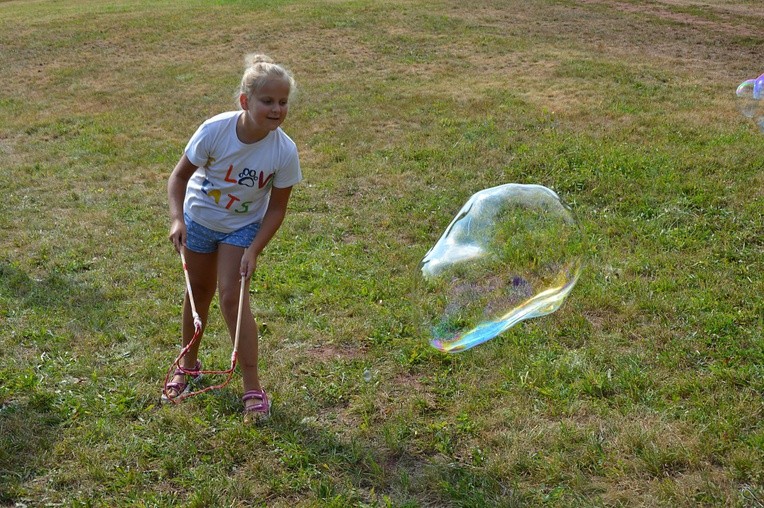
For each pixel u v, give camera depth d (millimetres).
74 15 15938
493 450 3088
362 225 5758
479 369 3656
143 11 15891
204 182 3229
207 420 3295
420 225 5703
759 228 5234
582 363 3654
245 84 3014
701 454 2977
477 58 11641
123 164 7633
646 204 5770
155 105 10000
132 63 12344
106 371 3717
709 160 6660
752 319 4066
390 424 3273
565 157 6910
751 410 3238
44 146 8477
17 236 5703
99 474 2965
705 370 3607
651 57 11469
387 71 11172
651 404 3348
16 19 15953
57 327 4223
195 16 14992
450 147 7543
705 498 2752
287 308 4367
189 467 3033
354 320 4215
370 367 3744
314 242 5449
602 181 6238
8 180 7191
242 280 3156
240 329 3205
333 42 12797
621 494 2791
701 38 12734
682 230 5305
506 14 14492
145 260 5172
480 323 3297
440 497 2852
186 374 3561
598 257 4914
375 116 8898
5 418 3318
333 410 3428
